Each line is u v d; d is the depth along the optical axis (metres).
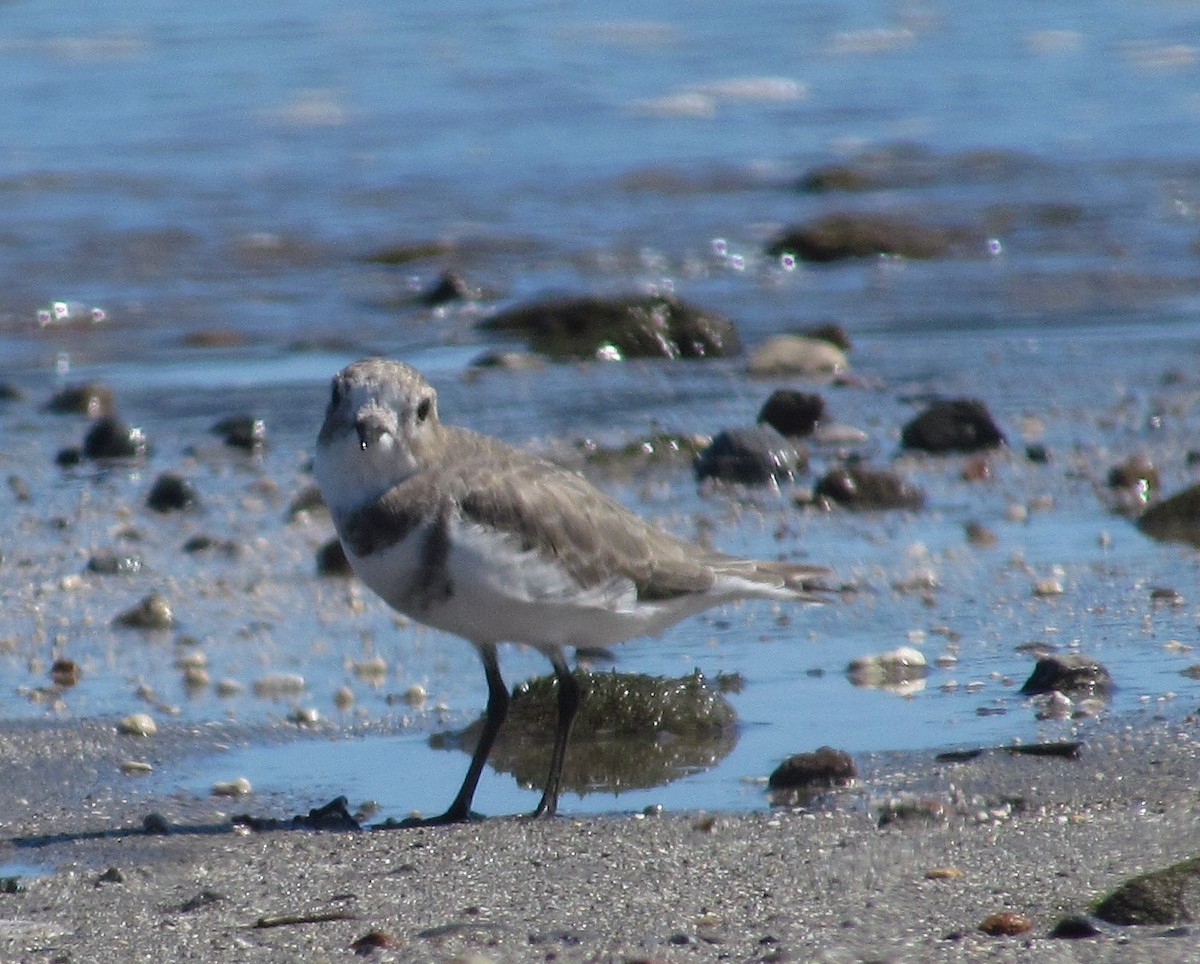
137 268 23.44
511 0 43.88
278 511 14.50
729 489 14.66
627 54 38.34
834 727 9.42
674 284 23.42
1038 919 6.51
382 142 30.58
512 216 26.59
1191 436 15.85
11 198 26.44
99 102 32.62
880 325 21.17
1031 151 30.45
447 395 18.00
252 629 11.53
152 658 10.98
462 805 8.42
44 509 14.57
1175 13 42.53
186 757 9.31
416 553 8.08
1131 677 9.99
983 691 9.89
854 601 11.70
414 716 9.95
